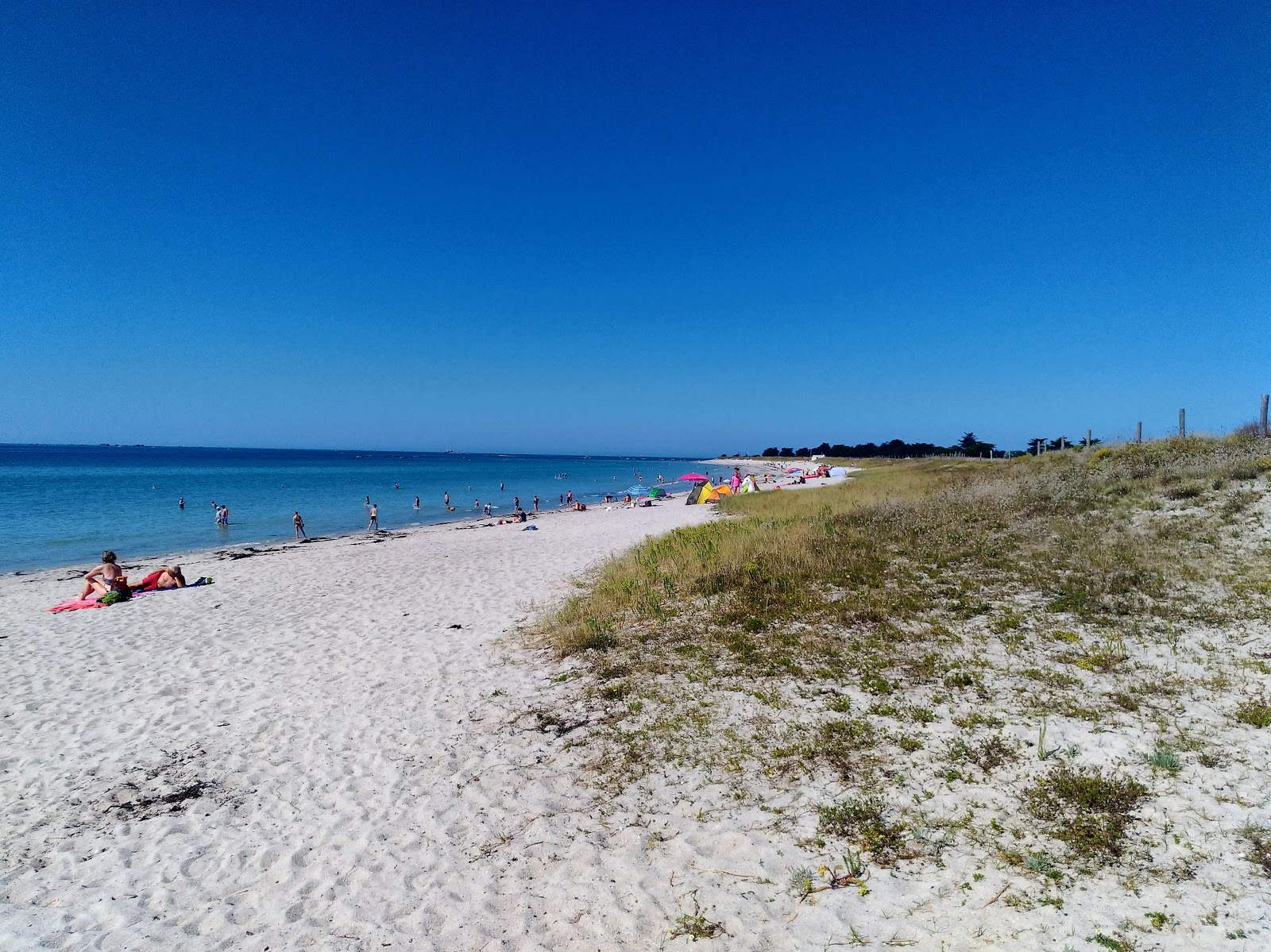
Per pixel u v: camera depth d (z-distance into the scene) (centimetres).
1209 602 699
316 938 383
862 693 603
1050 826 394
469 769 573
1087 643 641
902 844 400
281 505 4512
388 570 1756
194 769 622
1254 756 429
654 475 10562
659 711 627
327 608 1305
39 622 1311
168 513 3894
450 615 1180
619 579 1200
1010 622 718
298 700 788
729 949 339
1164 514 1072
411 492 5841
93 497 4747
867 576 940
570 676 762
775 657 713
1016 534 1070
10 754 676
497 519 3550
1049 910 330
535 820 482
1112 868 352
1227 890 323
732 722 585
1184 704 506
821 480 4944
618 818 471
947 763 475
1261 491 1080
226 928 400
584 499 5462
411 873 437
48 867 477
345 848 474
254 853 479
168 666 961
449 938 373
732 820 450
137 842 504
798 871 390
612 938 360
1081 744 472
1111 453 1858
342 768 600
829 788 469
